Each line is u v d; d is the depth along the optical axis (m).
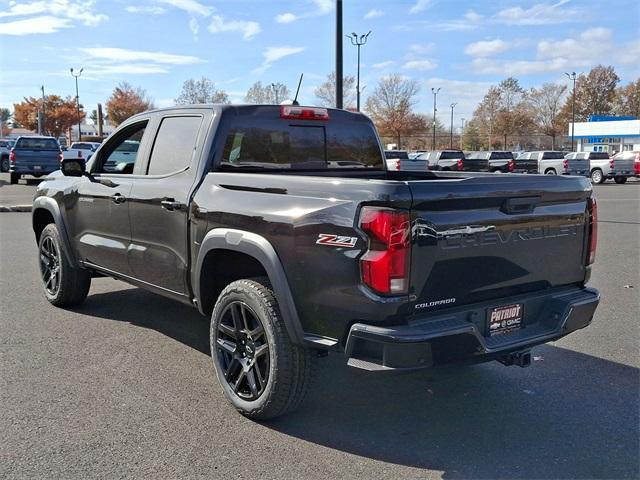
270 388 3.83
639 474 3.42
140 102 78.88
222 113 4.63
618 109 94.38
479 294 3.66
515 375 4.91
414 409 4.28
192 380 4.70
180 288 4.71
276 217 3.76
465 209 3.49
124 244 5.32
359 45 39.78
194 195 4.44
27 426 3.90
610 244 11.63
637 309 6.86
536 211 3.83
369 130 5.68
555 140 85.50
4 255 9.63
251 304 3.92
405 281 3.28
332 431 3.92
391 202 3.23
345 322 3.46
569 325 3.95
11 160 23.27
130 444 3.69
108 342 5.55
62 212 6.24
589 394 4.54
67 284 6.43
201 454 3.59
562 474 3.42
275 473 3.40
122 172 5.58
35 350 5.31
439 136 84.81
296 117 5.07
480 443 3.78
